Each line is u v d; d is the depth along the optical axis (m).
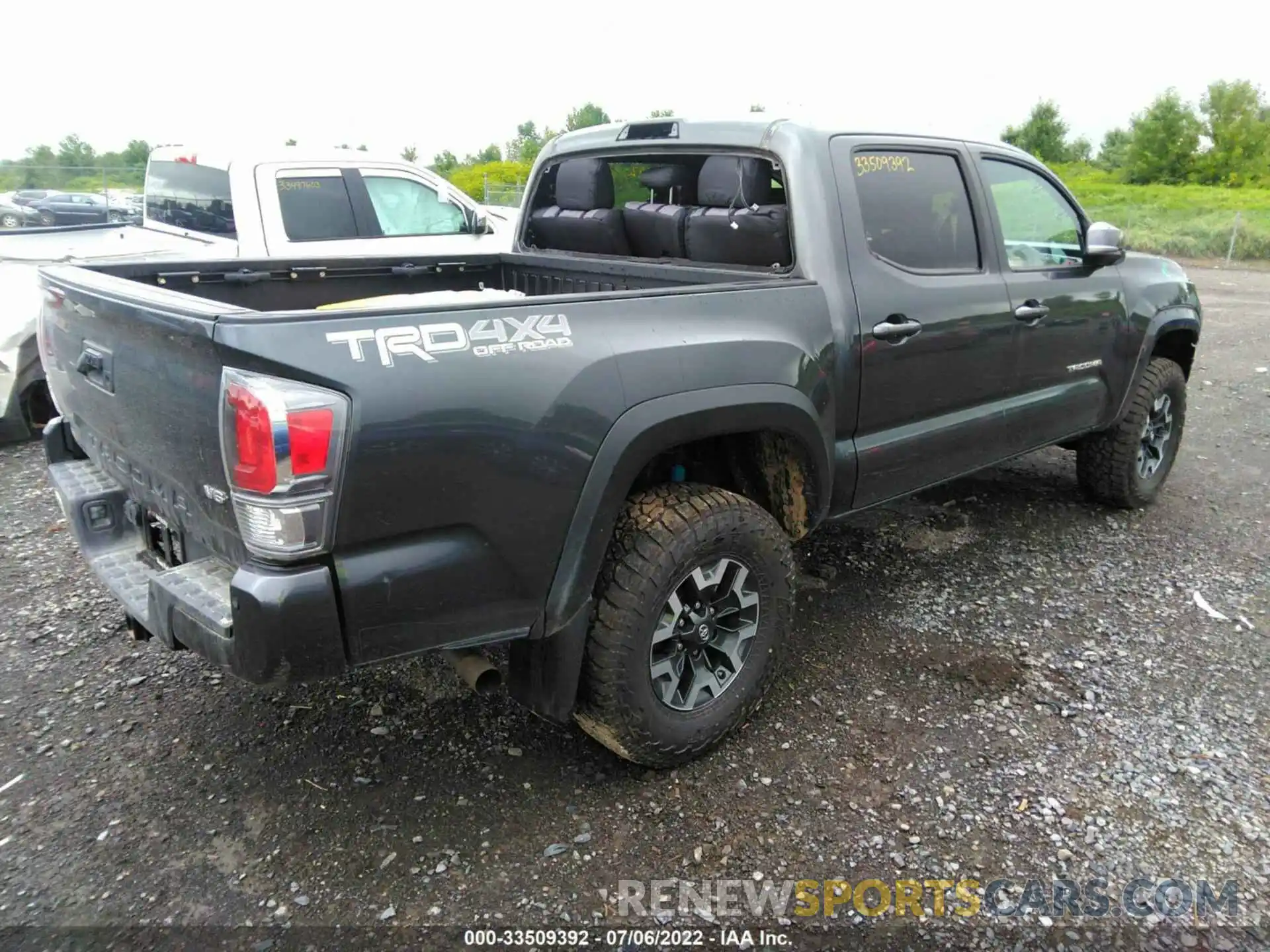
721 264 3.44
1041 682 3.26
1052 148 58.56
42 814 2.57
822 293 3.00
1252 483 5.43
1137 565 4.25
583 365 2.31
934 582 4.05
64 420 3.11
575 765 2.81
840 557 4.30
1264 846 2.49
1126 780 2.74
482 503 2.17
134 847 2.46
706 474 3.19
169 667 3.32
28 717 3.02
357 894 2.31
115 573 2.68
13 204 17.78
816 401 2.92
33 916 2.23
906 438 3.42
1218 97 45.56
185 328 2.00
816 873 2.39
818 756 2.85
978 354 3.59
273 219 6.49
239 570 2.00
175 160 7.01
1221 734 2.97
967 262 3.61
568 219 4.07
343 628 2.07
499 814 2.60
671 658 2.65
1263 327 11.15
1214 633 3.62
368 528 2.03
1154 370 4.71
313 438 1.92
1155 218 26.27
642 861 2.43
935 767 2.80
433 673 3.29
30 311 5.86
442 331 2.10
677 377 2.49
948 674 3.31
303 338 1.93
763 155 3.19
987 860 2.44
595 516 2.37
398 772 2.77
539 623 2.37
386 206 7.12
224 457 1.97
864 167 3.24
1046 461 5.83
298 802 2.64
